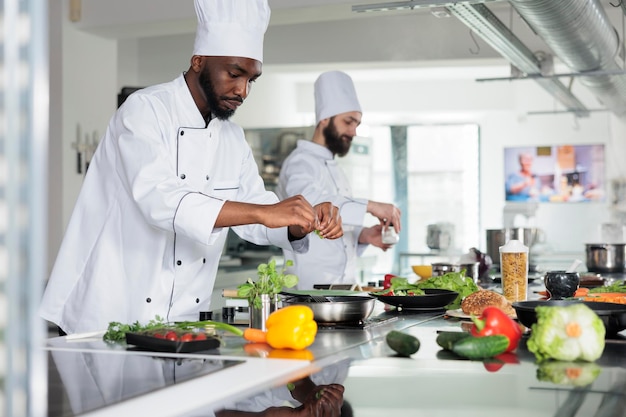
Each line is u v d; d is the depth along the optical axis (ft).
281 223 6.51
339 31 23.71
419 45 23.21
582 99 33.37
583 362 4.92
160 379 4.16
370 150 25.23
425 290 8.75
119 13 17.81
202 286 8.07
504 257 9.04
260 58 7.45
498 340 5.05
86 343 5.58
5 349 1.72
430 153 36.32
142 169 6.91
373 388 4.09
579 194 33.88
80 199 7.83
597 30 15.49
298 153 13.28
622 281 10.41
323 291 7.95
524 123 34.40
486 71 31.32
